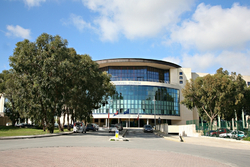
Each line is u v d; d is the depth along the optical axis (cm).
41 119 3375
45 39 3027
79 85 3694
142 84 7788
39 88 2848
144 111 7619
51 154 1081
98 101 4591
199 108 5612
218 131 3375
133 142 2125
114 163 908
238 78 5259
